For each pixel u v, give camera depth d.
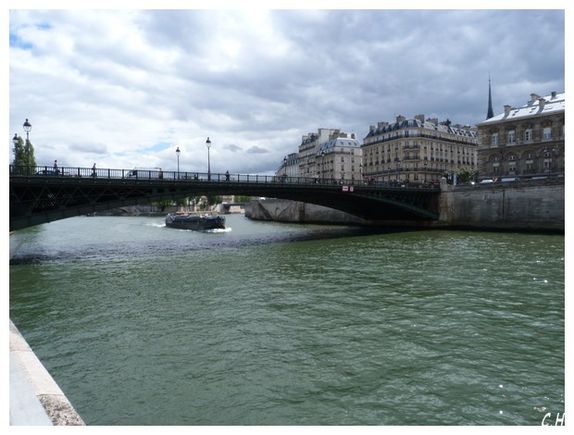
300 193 41.94
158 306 15.39
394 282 18.94
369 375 9.29
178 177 32.03
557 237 37.50
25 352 7.04
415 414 7.66
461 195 50.62
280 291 17.58
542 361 9.97
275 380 9.06
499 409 7.81
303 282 19.39
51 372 9.57
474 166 103.25
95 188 28.98
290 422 7.38
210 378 9.19
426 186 53.78
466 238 38.31
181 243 40.41
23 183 24.97
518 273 20.28
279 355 10.47
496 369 9.55
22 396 5.24
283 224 77.25
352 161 109.75
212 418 7.53
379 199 46.22
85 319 13.80
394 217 58.06
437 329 12.32
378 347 10.95
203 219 63.22
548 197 42.88
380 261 25.28
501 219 46.66
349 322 13.10
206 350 10.88
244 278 20.70
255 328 12.63
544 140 62.53
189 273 22.39
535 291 16.70
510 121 66.31
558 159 61.19
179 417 7.57
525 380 8.99
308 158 128.25
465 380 9.01
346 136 113.19
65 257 29.70
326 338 11.67
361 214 57.41
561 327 12.38
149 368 9.77
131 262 26.88
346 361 10.05
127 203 29.98
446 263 23.77
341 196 44.78
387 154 96.06
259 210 95.62
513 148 66.06
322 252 30.58
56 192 27.55
